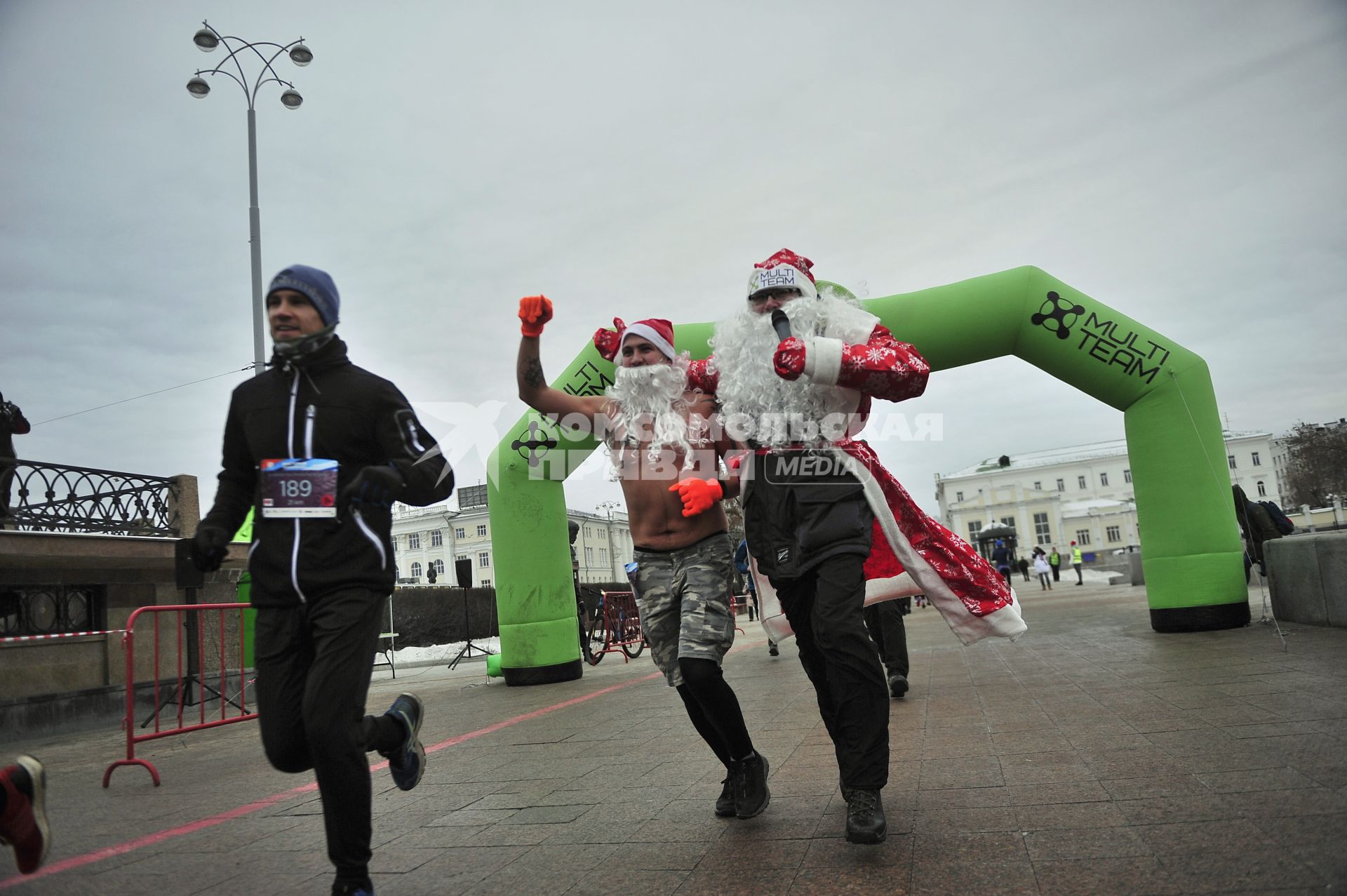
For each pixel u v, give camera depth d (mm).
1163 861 2254
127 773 5461
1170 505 8508
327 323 2582
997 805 2965
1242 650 6684
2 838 2488
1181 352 8406
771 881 2396
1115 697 5023
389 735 2746
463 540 77812
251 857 3072
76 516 9047
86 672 9203
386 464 2537
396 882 2662
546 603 9625
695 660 2957
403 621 22250
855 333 2957
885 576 3537
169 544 9562
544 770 4363
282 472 2424
